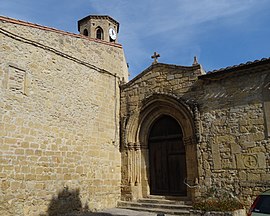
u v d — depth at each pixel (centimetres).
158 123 1284
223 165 1002
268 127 935
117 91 1330
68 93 1075
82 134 1101
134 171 1226
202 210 826
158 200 1125
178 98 1147
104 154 1184
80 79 1140
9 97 868
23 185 862
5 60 880
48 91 999
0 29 884
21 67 923
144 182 1220
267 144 927
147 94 1258
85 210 1049
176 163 1192
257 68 982
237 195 952
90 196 1084
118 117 1309
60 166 990
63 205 974
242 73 1020
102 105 1226
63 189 984
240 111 1003
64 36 1110
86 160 1096
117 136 1277
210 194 985
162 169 1226
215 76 1058
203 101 1095
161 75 1237
